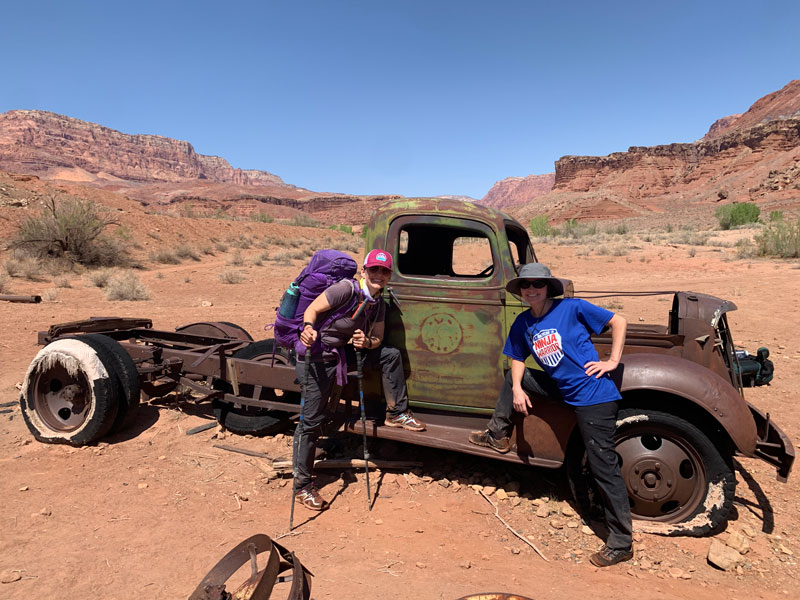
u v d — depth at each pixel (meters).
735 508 3.91
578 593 2.90
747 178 161.75
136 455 4.52
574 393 3.25
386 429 4.01
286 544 3.29
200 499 3.86
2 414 5.35
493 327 3.92
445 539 3.43
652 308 12.04
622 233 47.16
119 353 4.65
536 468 4.41
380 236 4.02
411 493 4.01
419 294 4.00
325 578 2.93
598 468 3.23
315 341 3.63
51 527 3.40
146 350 4.95
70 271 18.33
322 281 3.67
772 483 4.31
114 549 3.19
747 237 34.88
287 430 5.15
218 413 5.12
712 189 180.12
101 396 4.49
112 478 4.11
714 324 3.80
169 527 3.47
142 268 21.00
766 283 16.09
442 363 4.03
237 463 4.45
